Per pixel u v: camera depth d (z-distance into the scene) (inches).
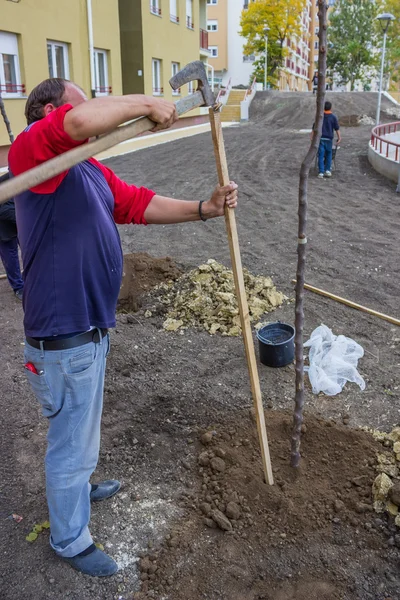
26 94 551.8
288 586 94.3
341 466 119.1
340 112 1165.7
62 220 81.1
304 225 102.2
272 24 1738.4
